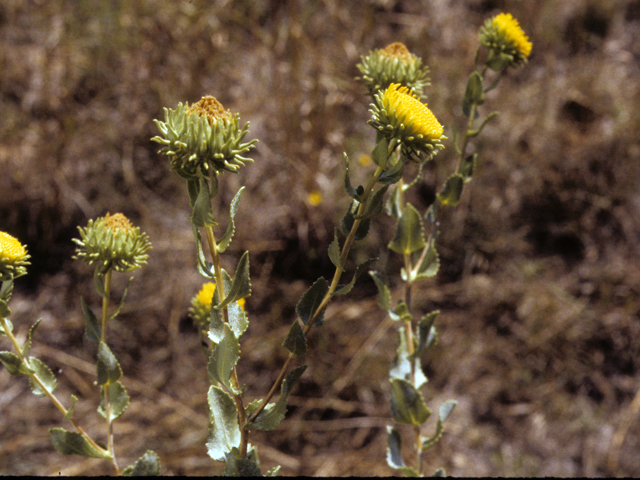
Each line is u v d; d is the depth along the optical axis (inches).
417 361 12.9
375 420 25.2
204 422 24.7
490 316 28.2
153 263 28.1
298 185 28.3
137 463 9.7
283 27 32.7
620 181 30.3
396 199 12.5
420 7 35.9
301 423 24.9
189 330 27.2
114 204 29.0
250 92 31.7
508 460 24.9
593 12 36.4
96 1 33.2
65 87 30.5
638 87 33.5
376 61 12.6
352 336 26.9
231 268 27.9
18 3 32.9
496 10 35.9
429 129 9.1
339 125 30.7
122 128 30.1
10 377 25.3
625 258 29.3
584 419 25.9
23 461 23.1
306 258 28.1
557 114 32.5
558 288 28.9
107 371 10.4
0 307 10.0
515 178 30.3
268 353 26.2
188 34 31.8
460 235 29.6
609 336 27.6
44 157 28.5
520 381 26.8
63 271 27.9
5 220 27.9
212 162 8.5
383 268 28.0
